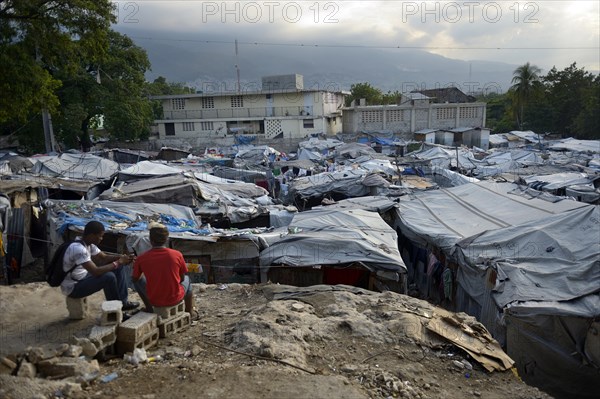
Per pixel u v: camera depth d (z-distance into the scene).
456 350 6.06
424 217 15.86
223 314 6.71
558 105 53.25
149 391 4.36
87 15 19.14
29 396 3.96
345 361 5.55
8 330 5.18
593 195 20.42
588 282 9.11
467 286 11.47
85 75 34.97
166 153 36.88
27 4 17.44
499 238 11.70
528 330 8.79
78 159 24.95
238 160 34.53
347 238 11.64
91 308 5.86
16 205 17.28
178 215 14.27
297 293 7.81
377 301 7.50
